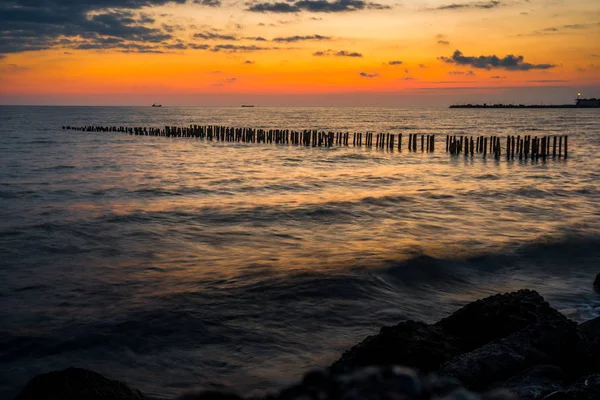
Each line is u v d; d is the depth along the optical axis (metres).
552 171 31.25
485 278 11.33
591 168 32.66
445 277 11.24
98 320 8.36
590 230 15.37
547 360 5.78
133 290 9.88
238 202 20.12
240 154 40.59
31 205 19.16
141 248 13.21
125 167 31.36
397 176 28.86
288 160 36.78
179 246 13.48
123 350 7.41
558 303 9.65
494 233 15.12
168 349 7.45
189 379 6.59
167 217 17.09
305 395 1.48
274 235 14.85
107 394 4.98
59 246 13.25
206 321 8.39
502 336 6.38
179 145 48.56
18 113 171.12
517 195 22.30
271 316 8.69
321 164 34.69
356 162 36.03
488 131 80.12
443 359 5.86
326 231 15.43
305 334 8.04
